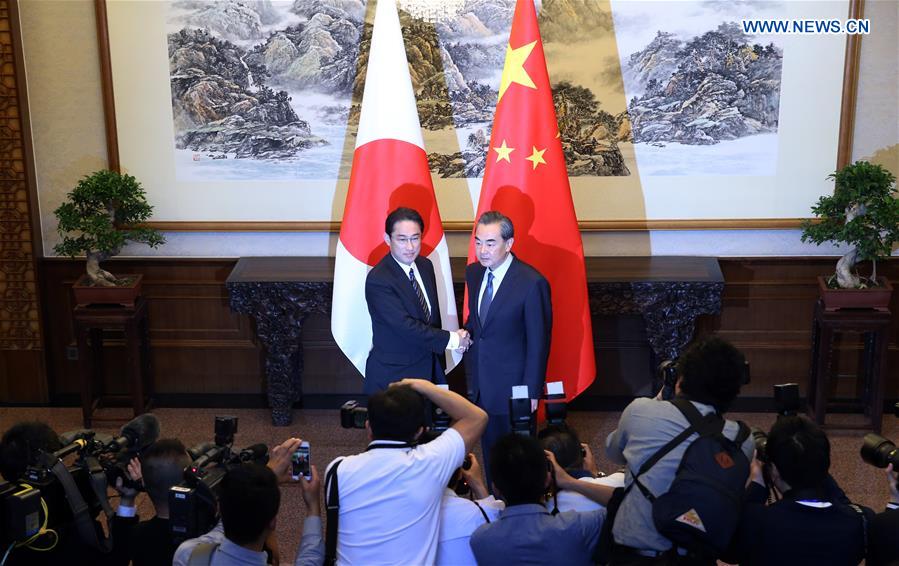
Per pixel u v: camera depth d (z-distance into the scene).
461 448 2.32
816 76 4.74
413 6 4.77
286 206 5.04
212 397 5.30
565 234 4.21
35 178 5.07
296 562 2.29
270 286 4.73
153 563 2.44
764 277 5.02
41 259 5.14
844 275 4.67
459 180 4.97
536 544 2.22
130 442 2.81
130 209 4.75
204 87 4.89
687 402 2.42
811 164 4.86
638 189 4.94
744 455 2.32
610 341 5.15
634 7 4.71
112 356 5.29
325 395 5.31
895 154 4.84
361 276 4.32
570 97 4.83
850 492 4.14
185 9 4.80
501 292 3.67
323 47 4.83
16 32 4.84
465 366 5.18
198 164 5.00
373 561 2.24
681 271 4.75
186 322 5.22
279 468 2.37
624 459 2.55
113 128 4.95
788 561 2.28
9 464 2.67
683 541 2.25
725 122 4.82
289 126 4.94
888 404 5.13
